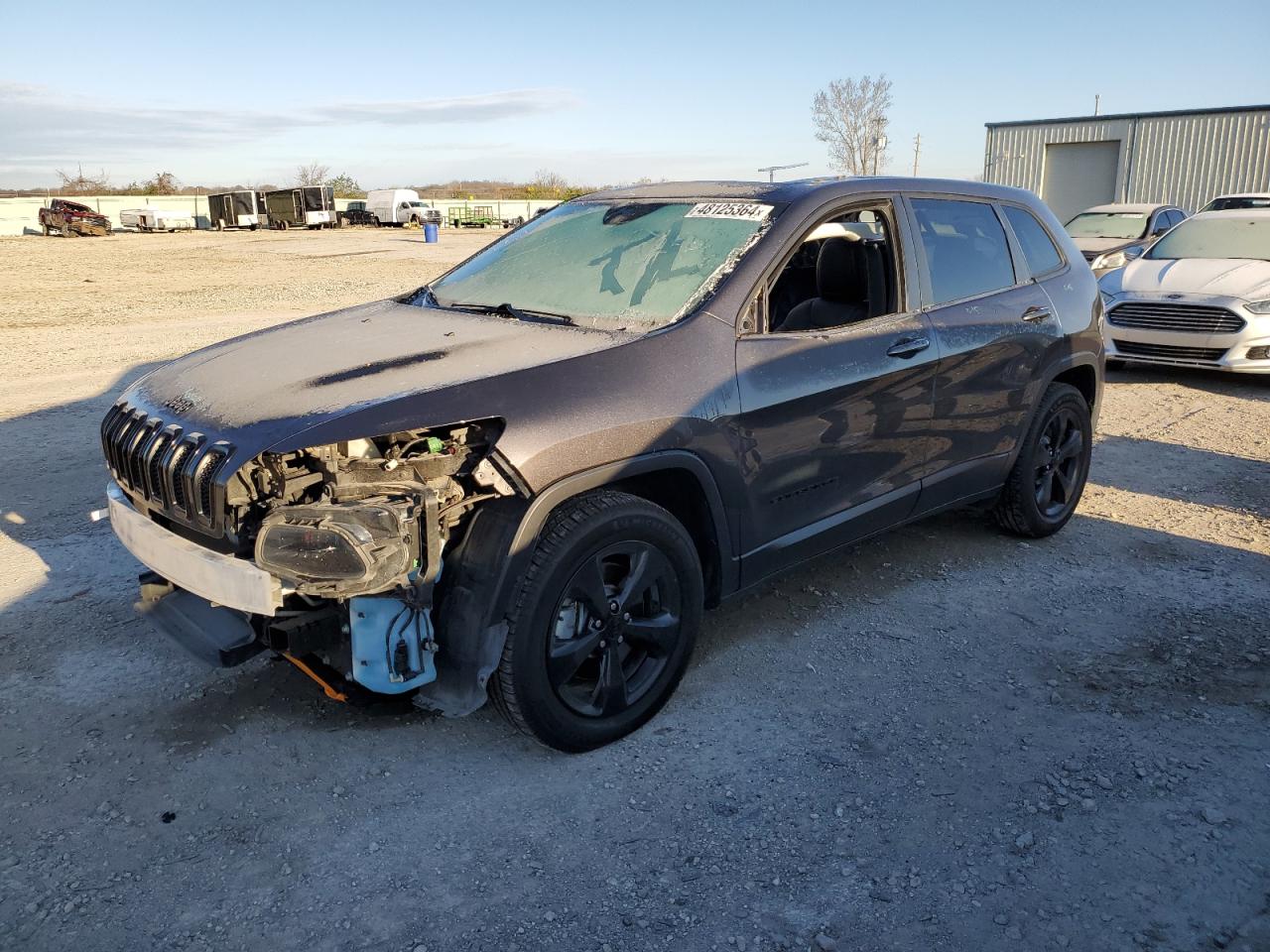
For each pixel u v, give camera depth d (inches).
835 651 158.2
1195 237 419.2
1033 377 190.2
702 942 97.3
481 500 118.9
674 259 150.8
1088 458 214.4
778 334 144.9
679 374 131.0
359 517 106.7
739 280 142.4
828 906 102.2
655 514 128.0
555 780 123.3
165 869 106.5
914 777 124.5
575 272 158.4
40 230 2311.8
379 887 104.4
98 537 203.0
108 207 2613.2
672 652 135.0
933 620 169.8
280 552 106.3
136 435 125.3
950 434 174.1
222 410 117.8
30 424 302.7
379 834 112.7
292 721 135.6
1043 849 111.0
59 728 132.7
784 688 146.4
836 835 113.5
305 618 117.0
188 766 124.8
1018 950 96.5
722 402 134.0
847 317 161.5
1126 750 130.3
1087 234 609.6
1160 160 1165.7
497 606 115.1
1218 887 105.1
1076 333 200.8
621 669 130.0
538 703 120.4
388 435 112.8
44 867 106.2
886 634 164.2
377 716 136.9
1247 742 132.0
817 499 152.1
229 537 112.4
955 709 140.9
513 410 116.4
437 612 118.2
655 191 175.3
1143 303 374.6
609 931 98.6
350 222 2551.7
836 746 131.5
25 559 190.7
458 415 112.9
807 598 177.9
